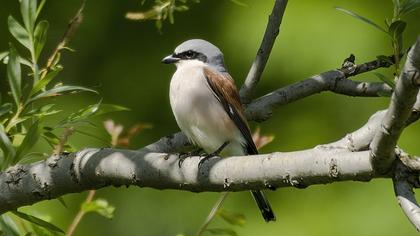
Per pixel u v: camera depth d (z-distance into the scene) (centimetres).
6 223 630
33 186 630
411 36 1391
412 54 426
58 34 1457
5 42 1479
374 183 1302
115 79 1496
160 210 1359
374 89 770
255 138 722
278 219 1312
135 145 1456
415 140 1308
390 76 1328
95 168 615
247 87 797
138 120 1471
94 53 1518
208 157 583
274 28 786
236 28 1399
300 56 1337
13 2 1519
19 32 630
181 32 1485
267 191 1333
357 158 496
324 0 1348
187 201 1353
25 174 635
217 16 1441
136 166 602
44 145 1198
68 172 623
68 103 1419
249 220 1312
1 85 1351
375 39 1318
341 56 1323
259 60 789
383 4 1334
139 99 1483
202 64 852
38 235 645
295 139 1383
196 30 1462
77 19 646
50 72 618
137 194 1368
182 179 588
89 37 1519
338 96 1383
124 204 1360
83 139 1280
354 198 1305
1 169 623
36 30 629
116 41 1522
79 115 630
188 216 1344
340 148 520
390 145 467
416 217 466
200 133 805
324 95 1386
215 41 1419
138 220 1354
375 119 516
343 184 1312
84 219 1298
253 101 807
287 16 1348
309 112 1388
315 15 1338
